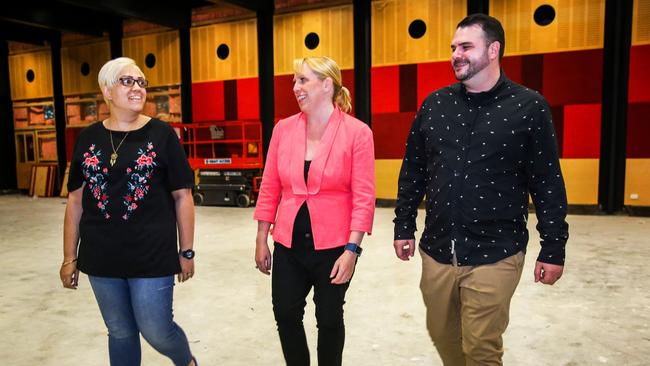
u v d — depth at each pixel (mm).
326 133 1894
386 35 8297
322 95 1904
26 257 5082
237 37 9398
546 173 1654
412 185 1930
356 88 8578
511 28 7539
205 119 9875
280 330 1945
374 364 2514
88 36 10938
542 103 1646
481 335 1674
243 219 7469
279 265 1944
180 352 1971
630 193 7152
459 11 7797
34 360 2609
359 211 1869
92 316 3297
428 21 8000
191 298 3654
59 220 7645
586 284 3795
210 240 5859
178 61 10000
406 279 4051
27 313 3357
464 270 1712
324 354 1916
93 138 1843
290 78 9062
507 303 1685
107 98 1830
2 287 3986
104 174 1781
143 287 1801
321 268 1893
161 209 1834
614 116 7078
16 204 9883
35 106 11742
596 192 7293
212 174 9023
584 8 7117
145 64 10367
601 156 7238
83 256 1825
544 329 2926
